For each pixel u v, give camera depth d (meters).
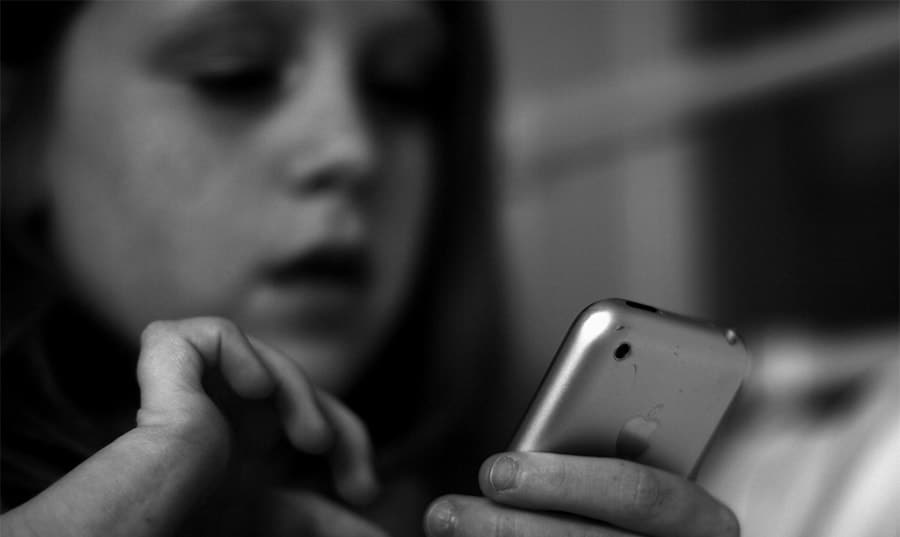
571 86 0.80
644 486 0.40
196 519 0.42
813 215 0.75
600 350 0.40
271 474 0.44
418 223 0.59
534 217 0.78
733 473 0.61
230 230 0.54
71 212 0.54
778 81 0.76
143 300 0.54
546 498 0.40
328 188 0.55
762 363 0.69
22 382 0.48
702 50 0.78
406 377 0.60
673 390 0.42
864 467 0.54
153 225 0.54
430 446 0.59
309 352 0.56
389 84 0.58
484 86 0.61
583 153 0.80
